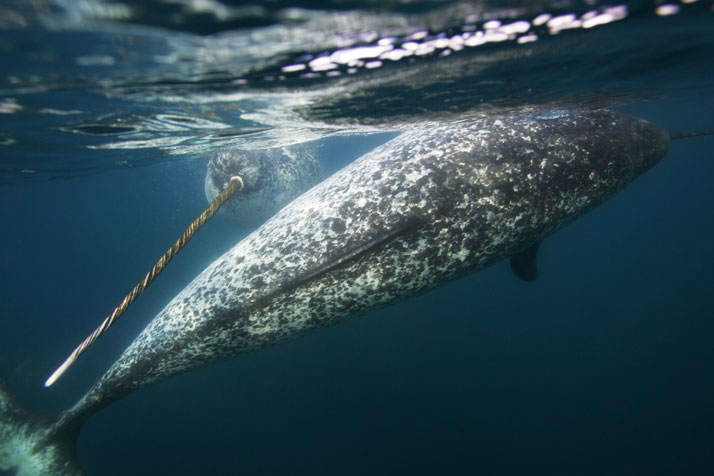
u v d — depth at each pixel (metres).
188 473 9.80
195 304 4.45
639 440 11.59
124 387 4.57
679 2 3.18
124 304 2.92
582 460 10.80
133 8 2.55
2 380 5.02
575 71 5.01
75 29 2.81
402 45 3.63
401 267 4.18
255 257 4.38
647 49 4.47
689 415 12.50
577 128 4.87
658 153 5.68
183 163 12.93
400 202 4.12
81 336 15.91
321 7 2.73
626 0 3.07
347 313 4.44
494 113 6.66
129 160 10.75
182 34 3.00
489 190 4.22
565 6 3.09
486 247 4.40
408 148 4.66
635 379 14.02
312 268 4.05
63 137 6.88
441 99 5.76
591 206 5.14
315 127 7.54
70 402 12.17
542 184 4.43
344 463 10.08
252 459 10.12
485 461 10.39
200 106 5.45
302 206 4.66
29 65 3.49
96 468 9.98
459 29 3.38
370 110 6.19
